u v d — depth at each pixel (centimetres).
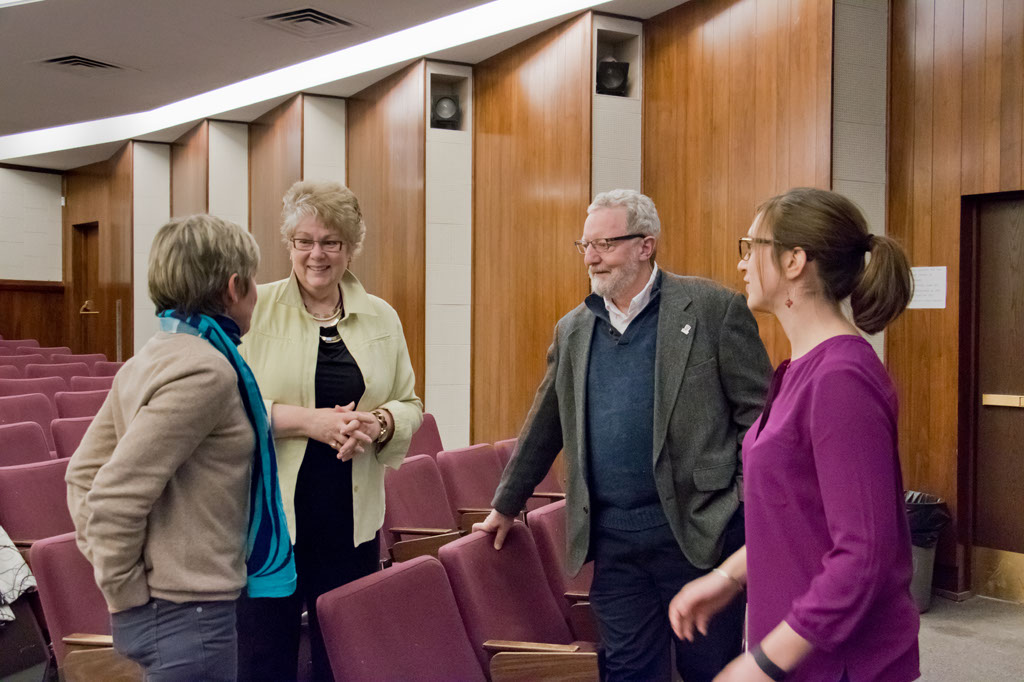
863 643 118
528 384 644
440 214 708
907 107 441
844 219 127
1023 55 393
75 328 1330
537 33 625
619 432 203
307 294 205
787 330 133
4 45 716
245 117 967
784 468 123
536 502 377
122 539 137
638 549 201
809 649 113
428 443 429
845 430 116
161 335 150
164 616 143
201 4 620
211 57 738
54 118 957
